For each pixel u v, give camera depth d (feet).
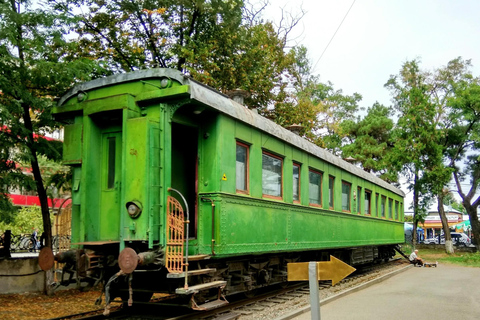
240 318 22.98
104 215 22.21
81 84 23.59
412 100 85.87
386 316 24.44
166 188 20.70
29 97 28.53
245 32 55.77
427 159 84.33
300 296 31.35
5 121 26.58
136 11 48.93
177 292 18.89
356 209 46.57
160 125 21.11
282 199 30.35
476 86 90.22
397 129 90.84
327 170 39.11
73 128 22.88
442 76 100.68
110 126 22.75
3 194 28.91
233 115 24.48
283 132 31.14
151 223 19.85
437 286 38.86
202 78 49.06
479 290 36.50
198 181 23.57
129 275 19.69
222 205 23.07
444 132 91.15
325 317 23.93
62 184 34.19
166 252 19.89
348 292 33.22
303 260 37.47
